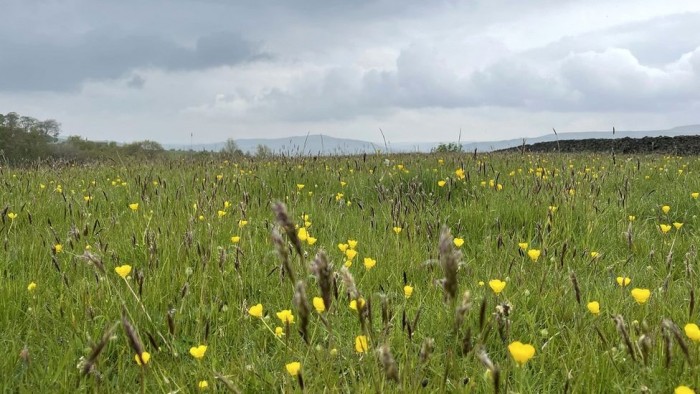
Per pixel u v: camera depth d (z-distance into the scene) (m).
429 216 5.63
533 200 6.20
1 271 3.86
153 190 7.20
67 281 3.42
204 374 2.52
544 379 2.56
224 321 3.29
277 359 2.81
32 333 3.06
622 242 5.01
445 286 1.70
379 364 2.31
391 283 3.81
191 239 3.99
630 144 24.70
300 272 3.57
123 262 4.44
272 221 5.41
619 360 2.56
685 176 8.40
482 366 2.49
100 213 5.89
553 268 4.07
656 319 3.01
